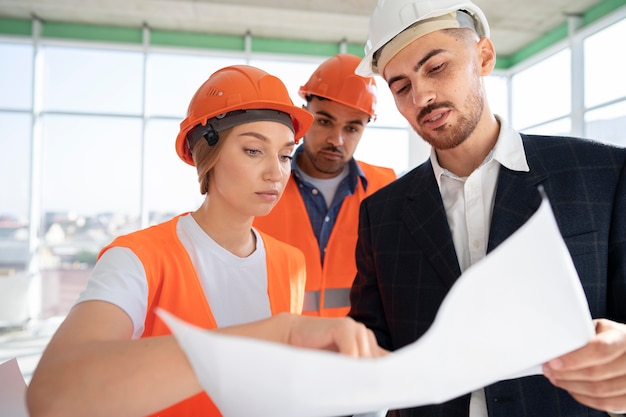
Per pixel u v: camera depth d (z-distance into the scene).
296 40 8.59
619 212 1.05
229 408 0.47
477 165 1.24
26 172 7.89
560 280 0.47
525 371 0.63
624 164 1.08
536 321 0.46
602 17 7.30
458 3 1.14
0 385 0.85
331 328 0.56
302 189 2.32
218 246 1.07
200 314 0.98
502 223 1.12
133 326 0.82
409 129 8.13
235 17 7.56
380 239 1.33
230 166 1.03
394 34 1.15
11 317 7.45
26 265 7.89
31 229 7.88
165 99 8.23
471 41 1.16
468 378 0.45
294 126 1.25
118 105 8.13
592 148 1.13
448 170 1.29
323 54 8.67
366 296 1.36
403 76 1.19
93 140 8.08
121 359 0.56
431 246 1.20
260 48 8.51
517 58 9.41
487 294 0.43
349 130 2.20
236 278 1.08
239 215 1.09
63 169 8.02
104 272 0.84
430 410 1.14
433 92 1.15
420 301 1.19
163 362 0.56
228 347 0.41
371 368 0.40
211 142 1.03
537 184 1.12
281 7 7.26
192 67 8.31
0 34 7.80
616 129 7.29
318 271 2.23
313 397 0.43
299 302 1.25
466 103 1.15
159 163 8.20
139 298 0.86
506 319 0.45
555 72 8.41
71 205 8.02
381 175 2.49
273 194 1.05
